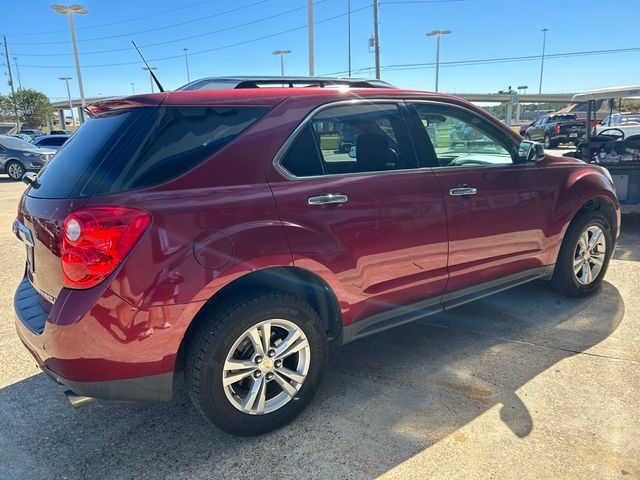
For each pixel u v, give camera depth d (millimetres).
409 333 3855
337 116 2850
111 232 2127
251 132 2553
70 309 2145
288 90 2766
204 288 2293
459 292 3471
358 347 3646
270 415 2639
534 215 3777
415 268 3125
